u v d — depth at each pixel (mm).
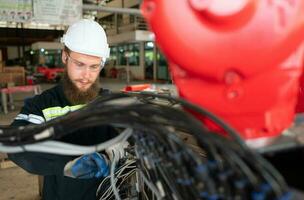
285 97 505
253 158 436
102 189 1168
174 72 506
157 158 595
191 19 458
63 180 1231
